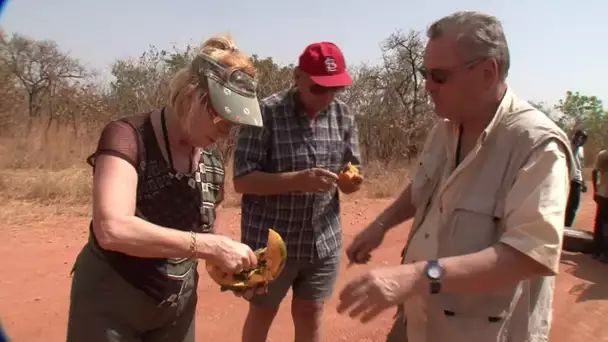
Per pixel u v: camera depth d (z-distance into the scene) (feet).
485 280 6.23
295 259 11.27
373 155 47.73
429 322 7.38
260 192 10.69
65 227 24.57
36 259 20.18
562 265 21.90
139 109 45.83
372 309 6.10
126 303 7.12
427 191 8.14
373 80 52.42
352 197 33.50
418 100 51.88
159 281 7.23
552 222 6.11
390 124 48.60
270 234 7.81
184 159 7.34
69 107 50.44
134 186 6.70
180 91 6.88
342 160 11.78
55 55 83.61
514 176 6.66
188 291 7.89
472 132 7.21
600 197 22.94
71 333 7.21
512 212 6.44
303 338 11.93
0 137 43.98
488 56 6.62
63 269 19.24
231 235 23.72
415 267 6.24
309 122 11.06
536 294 7.20
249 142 10.83
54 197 29.50
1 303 16.05
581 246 23.62
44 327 14.60
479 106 6.89
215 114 6.73
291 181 10.47
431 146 8.27
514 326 7.08
